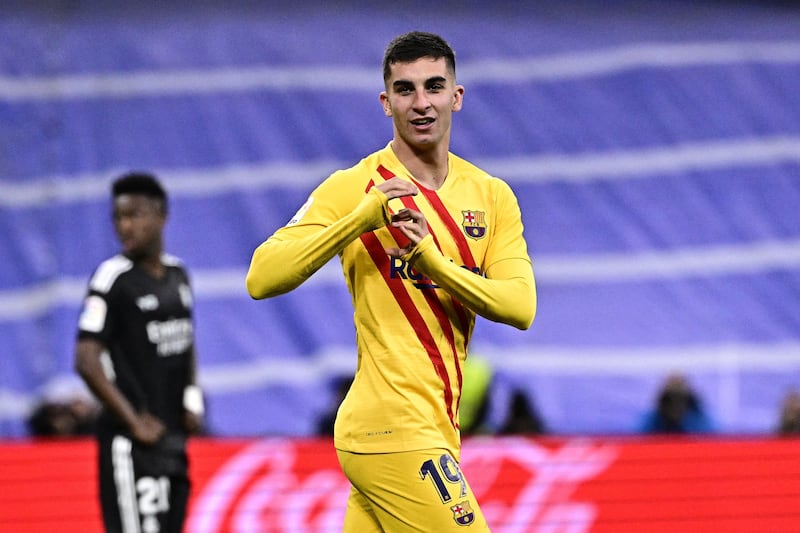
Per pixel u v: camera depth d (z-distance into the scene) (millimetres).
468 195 13641
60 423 30219
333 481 21109
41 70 48938
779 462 21562
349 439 13102
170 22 52250
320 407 39656
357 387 13195
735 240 46531
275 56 51219
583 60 53031
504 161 48500
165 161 46844
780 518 21328
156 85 49250
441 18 54406
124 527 18500
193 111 48562
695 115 51031
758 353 42531
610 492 21266
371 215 12352
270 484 20969
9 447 20516
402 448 12758
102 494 18656
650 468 21391
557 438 21500
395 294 12992
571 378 41000
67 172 45906
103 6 52250
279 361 41000
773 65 53438
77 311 41594
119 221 18953
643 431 33094
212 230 44938
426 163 13531
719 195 48000
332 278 43750
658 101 51438
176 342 19297
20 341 40594
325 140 48344
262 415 39219
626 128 50344
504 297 12852
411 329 12969
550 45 53656
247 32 52125
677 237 46562
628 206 47375
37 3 51500
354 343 41688
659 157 49281
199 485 20797
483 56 52656
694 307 44031
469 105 50438
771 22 55938
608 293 44250
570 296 44156
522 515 21078
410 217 12445
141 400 18719
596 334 42750
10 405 38656
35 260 43062
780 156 49656
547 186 47812
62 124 47281
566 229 46500
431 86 13188
